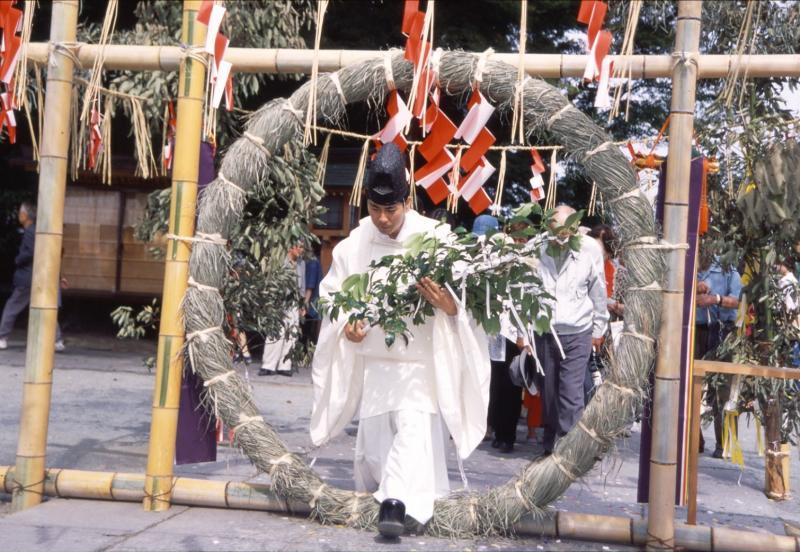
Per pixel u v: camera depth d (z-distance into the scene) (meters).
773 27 5.16
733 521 4.64
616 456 4.05
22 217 11.29
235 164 4.17
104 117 4.94
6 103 4.45
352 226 11.35
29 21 4.33
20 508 4.30
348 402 4.21
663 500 3.80
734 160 5.00
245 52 4.30
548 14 12.80
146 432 6.42
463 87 4.11
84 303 13.84
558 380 5.81
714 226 5.05
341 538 3.86
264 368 10.16
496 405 6.59
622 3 6.00
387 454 4.08
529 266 3.88
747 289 5.12
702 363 3.99
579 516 3.99
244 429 4.12
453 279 3.87
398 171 3.94
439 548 3.77
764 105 5.22
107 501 4.41
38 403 4.33
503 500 3.91
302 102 4.19
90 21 12.04
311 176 5.46
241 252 5.59
